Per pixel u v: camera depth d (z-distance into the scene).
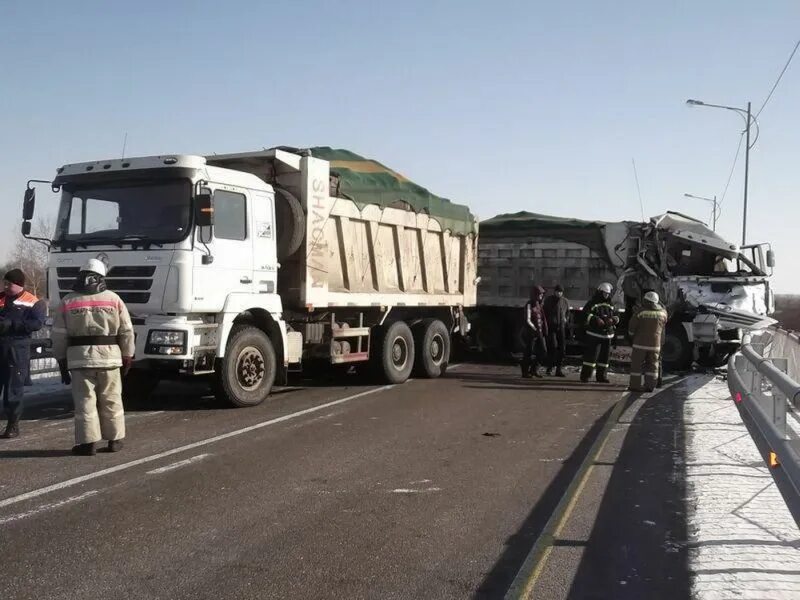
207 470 6.92
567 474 7.01
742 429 8.87
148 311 9.06
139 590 4.31
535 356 14.67
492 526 5.52
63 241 9.65
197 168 9.20
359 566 4.73
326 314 11.82
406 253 13.78
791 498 4.89
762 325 16.19
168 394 11.42
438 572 4.65
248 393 10.11
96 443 7.61
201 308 9.20
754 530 5.17
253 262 10.03
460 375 14.91
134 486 6.37
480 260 19.19
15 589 4.30
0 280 10.01
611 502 6.08
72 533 5.22
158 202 9.27
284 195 10.74
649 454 7.80
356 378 13.94
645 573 4.62
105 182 9.57
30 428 8.66
